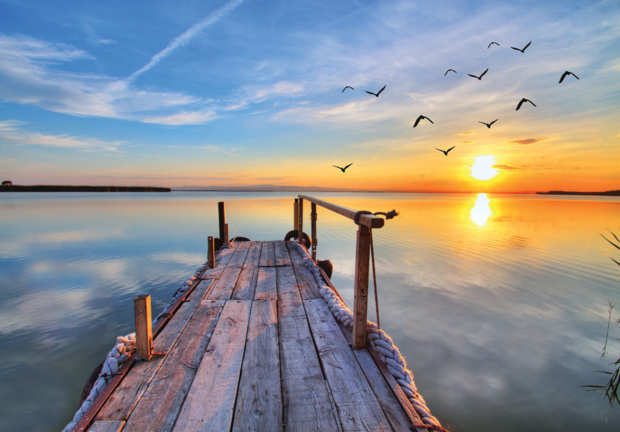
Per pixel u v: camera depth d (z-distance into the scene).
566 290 8.11
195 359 2.65
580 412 3.77
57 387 4.25
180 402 2.11
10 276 9.13
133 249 13.06
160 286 8.31
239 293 4.35
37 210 35.47
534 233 17.84
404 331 5.84
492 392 4.14
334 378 2.38
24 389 4.19
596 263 10.85
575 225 22.11
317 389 2.25
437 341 5.48
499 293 7.83
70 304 7.09
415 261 11.19
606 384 4.27
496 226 20.98
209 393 2.20
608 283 8.66
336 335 3.08
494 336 5.63
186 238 15.74
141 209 36.16
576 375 4.51
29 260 11.14
